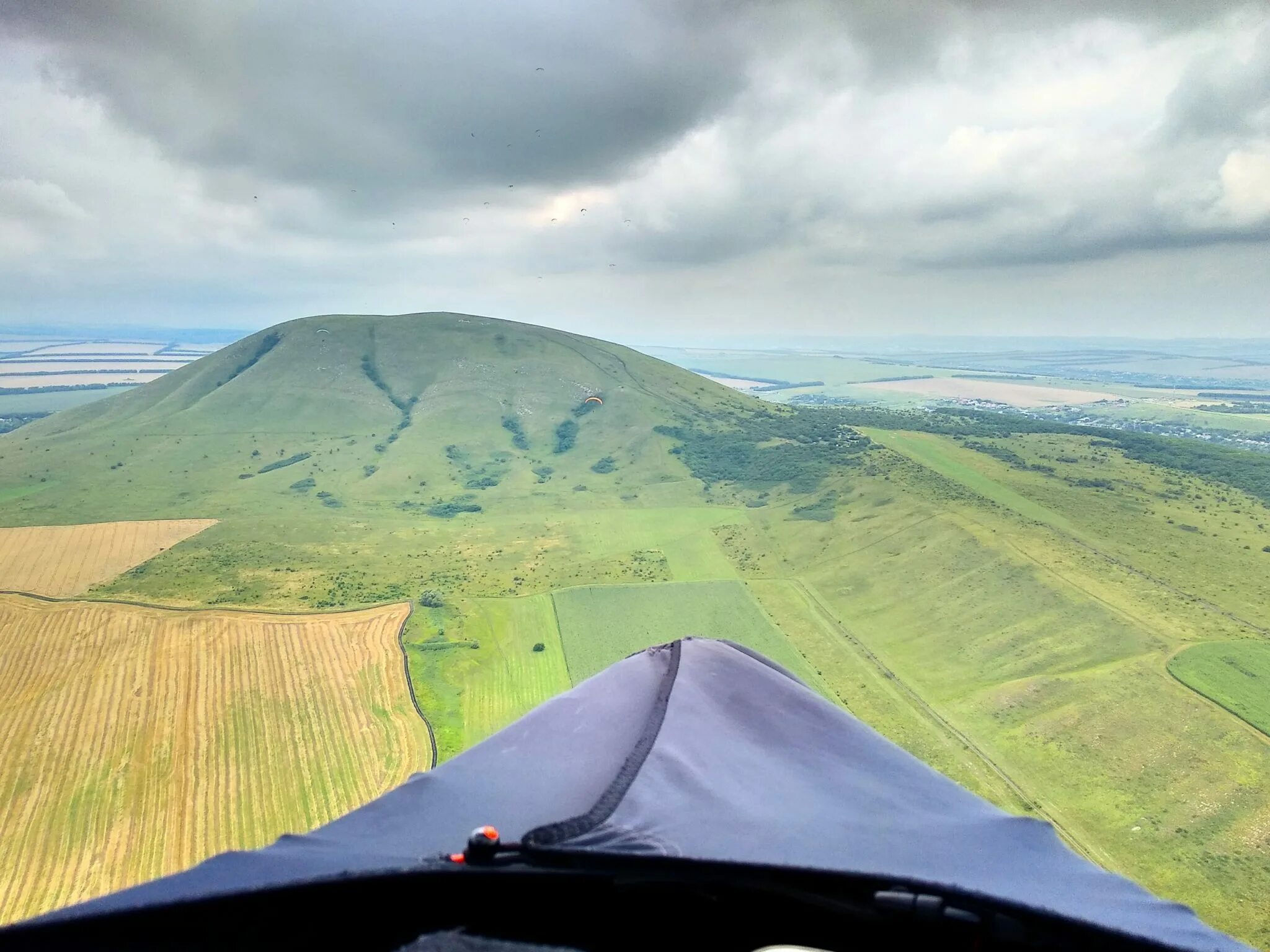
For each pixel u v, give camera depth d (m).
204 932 3.03
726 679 6.64
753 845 3.52
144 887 3.19
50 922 2.87
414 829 4.29
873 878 3.17
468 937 2.98
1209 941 3.82
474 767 5.27
